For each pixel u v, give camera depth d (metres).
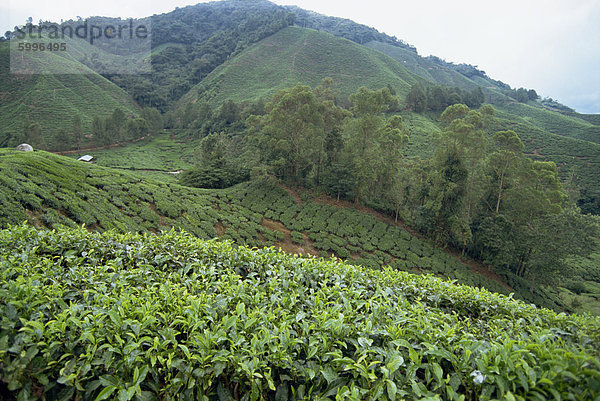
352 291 5.68
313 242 29.48
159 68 137.12
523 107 110.19
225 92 103.31
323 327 4.12
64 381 3.24
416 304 5.77
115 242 7.18
